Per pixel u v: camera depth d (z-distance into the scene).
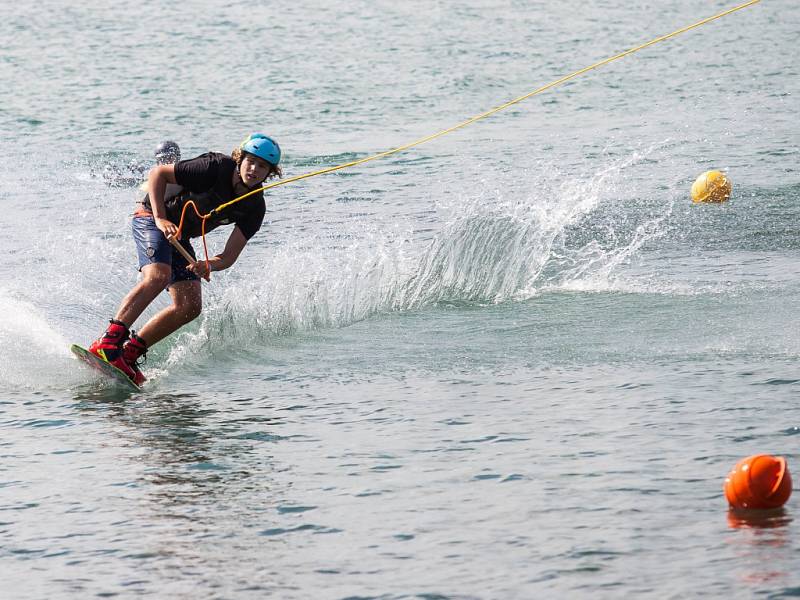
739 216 48.72
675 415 22.41
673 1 162.62
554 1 161.62
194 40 130.50
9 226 48.75
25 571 16.17
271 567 16.02
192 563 16.25
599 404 23.52
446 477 19.45
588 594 14.70
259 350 29.97
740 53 114.56
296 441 21.94
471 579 15.32
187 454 21.33
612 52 117.12
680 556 15.70
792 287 35.16
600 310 33.19
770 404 22.84
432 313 33.88
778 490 17.11
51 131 78.81
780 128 73.06
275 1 163.62
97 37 134.00
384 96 93.38
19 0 167.75
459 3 159.25
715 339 28.95
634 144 69.00
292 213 51.16
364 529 17.27
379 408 24.03
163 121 82.94
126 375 26.56
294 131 78.00
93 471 20.47
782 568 15.12
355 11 153.50
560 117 81.81
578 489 18.56
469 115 83.94
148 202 28.16
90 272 39.59
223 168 27.11
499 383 25.67
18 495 19.31
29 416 24.27
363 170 62.53
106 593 15.36
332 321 33.03
